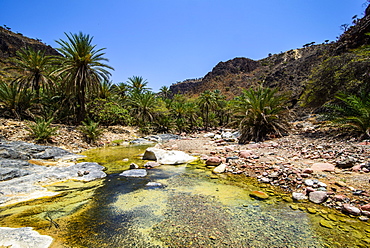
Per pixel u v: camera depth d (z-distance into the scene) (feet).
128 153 38.42
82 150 42.52
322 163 18.66
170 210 13.00
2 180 18.16
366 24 53.67
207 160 26.61
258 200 14.19
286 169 18.81
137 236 10.03
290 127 41.27
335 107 30.35
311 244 9.05
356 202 11.99
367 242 8.93
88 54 64.85
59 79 73.67
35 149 30.32
